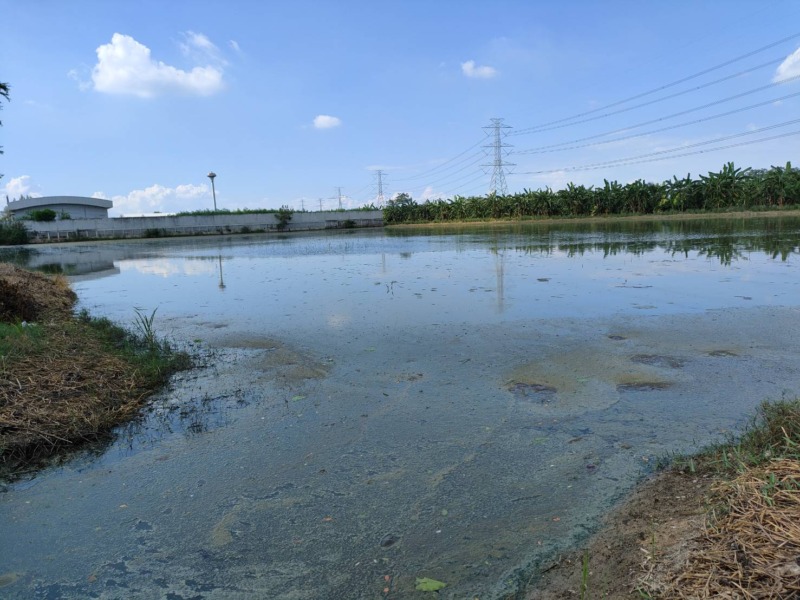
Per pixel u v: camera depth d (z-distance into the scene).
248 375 4.96
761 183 42.59
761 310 6.57
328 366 5.11
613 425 3.57
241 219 45.66
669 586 1.91
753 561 1.86
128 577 2.38
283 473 3.20
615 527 2.46
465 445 3.42
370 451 3.41
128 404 4.33
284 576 2.33
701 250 14.60
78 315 8.39
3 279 7.76
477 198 60.00
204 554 2.51
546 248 17.41
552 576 2.20
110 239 41.84
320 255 18.53
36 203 63.19
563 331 6.00
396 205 68.56
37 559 2.53
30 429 3.74
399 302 8.19
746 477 2.42
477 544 2.46
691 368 4.56
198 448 3.57
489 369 4.81
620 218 46.69
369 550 2.48
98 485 3.18
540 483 2.94
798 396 3.80
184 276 13.45
